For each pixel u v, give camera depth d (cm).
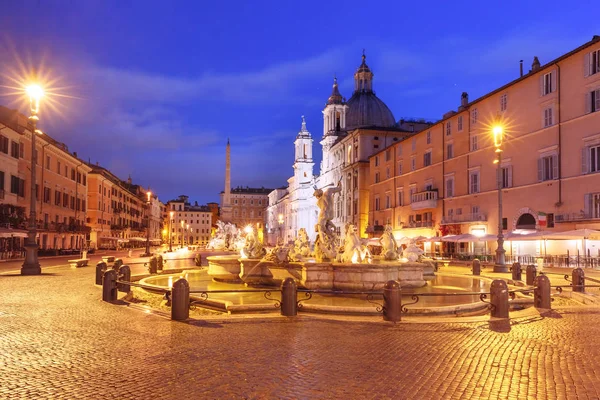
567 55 3991
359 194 8481
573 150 3956
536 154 4381
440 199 6022
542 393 667
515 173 4666
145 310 1349
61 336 998
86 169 7731
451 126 5844
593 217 3741
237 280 2219
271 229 18062
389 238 2134
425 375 747
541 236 3822
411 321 1202
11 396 633
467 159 5472
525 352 903
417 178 6656
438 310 1362
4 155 4662
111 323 1151
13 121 5153
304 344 950
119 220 10362
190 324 1151
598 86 3731
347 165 9094
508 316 1270
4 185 4691
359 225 8450
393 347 932
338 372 758
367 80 10706
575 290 1844
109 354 857
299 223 13312
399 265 1788
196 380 709
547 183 4219
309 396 646
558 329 1135
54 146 6016
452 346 946
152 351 883
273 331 1075
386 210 7575
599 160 3716
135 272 2991
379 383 704
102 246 8950
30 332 1032
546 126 4253
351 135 8881
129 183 14012
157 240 15150
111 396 637
